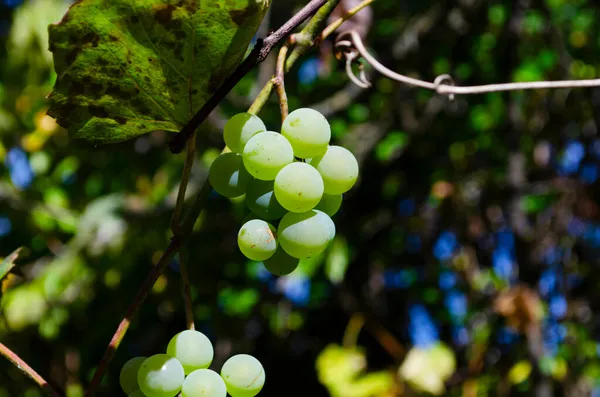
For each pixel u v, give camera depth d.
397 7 1.61
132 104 0.56
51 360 1.64
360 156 1.52
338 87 1.57
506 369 1.65
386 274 1.91
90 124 0.56
